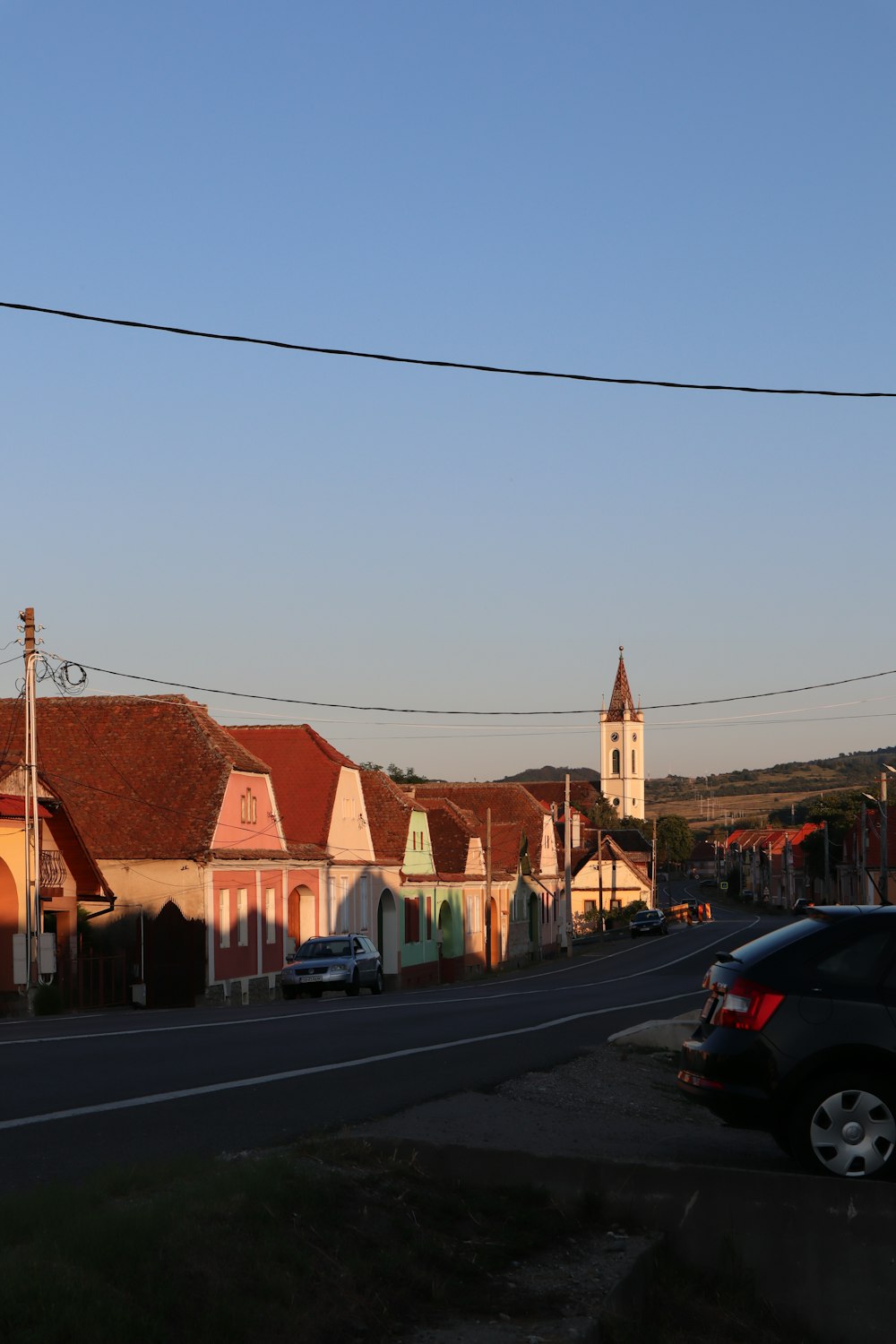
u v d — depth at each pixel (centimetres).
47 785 3466
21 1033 2020
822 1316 820
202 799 4197
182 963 3822
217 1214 715
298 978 3569
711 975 966
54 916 3609
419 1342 668
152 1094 1229
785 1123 887
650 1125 1164
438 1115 1107
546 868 9306
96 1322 573
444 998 2992
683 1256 845
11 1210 694
